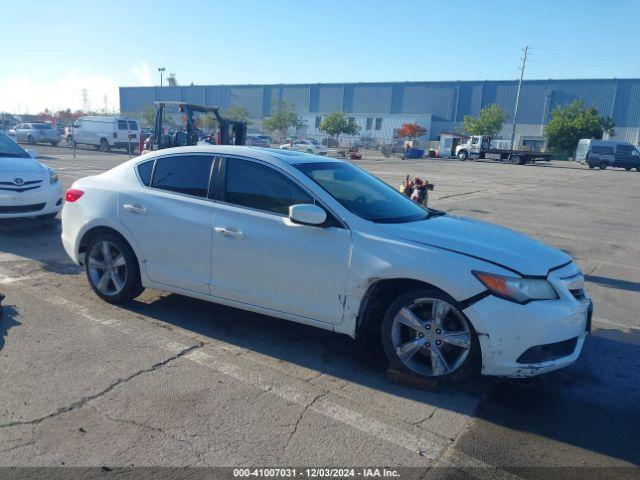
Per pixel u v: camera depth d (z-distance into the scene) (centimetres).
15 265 671
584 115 6412
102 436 321
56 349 434
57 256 726
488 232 442
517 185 2444
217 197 474
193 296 487
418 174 2891
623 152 4553
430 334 394
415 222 443
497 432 351
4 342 442
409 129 7638
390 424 352
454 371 388
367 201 456
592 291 717
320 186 439
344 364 438
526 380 413
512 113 7900
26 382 379
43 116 8450
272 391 386
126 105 10362
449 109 8269
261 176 461
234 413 354
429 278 381
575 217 1428
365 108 8881
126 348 443
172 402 363
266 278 445
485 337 369
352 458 314
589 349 507
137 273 520
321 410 364
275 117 7612
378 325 439
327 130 7175
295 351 458
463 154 5259
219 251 464
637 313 630
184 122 1639
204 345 458
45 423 331
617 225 1328
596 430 361
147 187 511
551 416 376
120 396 367
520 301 366
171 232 486
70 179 1658
